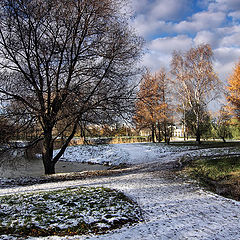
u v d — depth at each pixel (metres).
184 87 29.66
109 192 7.21
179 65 28.73
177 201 6.50
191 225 4.63
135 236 4.07
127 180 10.16
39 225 4.60
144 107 14.55
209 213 5.45
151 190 7.89
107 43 12.70
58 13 11.71
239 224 4.71
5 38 11.72
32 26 11.77
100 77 13.04
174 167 14.04
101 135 15.82
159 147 26.39
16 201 6.18
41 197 6.59
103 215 5.17
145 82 14.77
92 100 12.83
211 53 27.44
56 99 12.83
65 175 12.91
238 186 8.75
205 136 38.47
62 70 13.21
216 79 27.06
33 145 13.75
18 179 11.51
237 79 24.27
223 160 14.05
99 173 13.62
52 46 12.38
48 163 14.05
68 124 13.46
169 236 4.05
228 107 25.94
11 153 13.04
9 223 4.62
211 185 9.34
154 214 5.39
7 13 11.28
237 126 34.12
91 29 12.84
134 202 6.35
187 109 33.47
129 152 23.98
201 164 13.68
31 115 12.41
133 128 14.80
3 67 12.27
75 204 5.95
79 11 12.16
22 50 12.34
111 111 13.22
